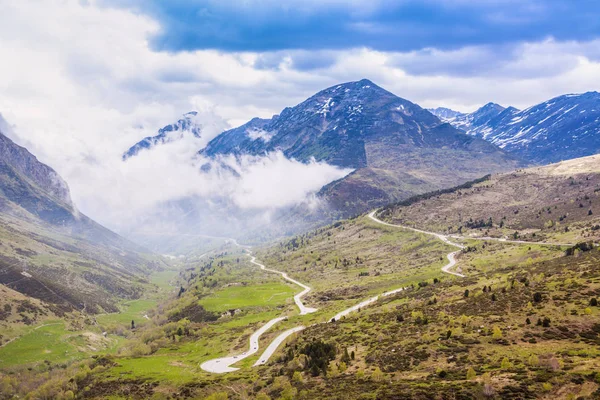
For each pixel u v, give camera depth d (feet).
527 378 294.05
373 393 325.42
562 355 322.34
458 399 287.89
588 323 366.22
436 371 348.18
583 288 434.30
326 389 364.79
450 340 399.44
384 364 390.63
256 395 416.87
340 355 446.19
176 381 520.83
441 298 560.20
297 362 459.73
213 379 501.15
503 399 274.36
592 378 274.36
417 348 401.90
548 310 406.21
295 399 360.48
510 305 442.50
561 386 273.95
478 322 422.41
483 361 346.74
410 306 562.66
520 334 376.89
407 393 308.81
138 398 491.72
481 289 537.65
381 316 548.31
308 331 578.25
